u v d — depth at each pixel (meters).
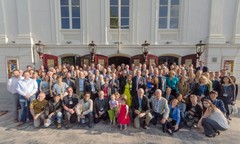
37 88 5.57
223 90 5.38
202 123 4.60
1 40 9.79
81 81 5.93
